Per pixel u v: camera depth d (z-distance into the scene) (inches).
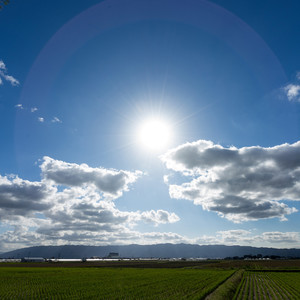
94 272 3486.7
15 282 2196.1
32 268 4532.5
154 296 1419.8
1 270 3838.6
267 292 1648.6
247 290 1716.3
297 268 4517.7
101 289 1727.4
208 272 3501.5
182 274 3078.2
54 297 1414.9
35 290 1689.2
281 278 2669.8
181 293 1517.0
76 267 5177.2
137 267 5295.3
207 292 1467.8
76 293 1553.9
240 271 3624.5
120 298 1369.3
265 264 5866.1
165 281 2234.3
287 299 1401.3
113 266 5753.0
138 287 1823.3
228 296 1352.1
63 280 2358.5
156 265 6250.0
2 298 1385.3
